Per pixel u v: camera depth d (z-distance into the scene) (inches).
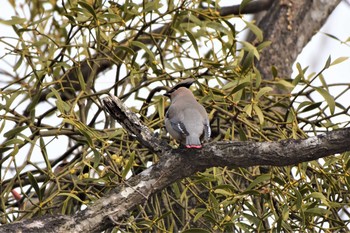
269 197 424.5
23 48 452.4
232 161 374.3
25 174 467.8
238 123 460.8
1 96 450.9
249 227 419.5
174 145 445.4
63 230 358.6
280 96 477.1
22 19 450.9
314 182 437.7
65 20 528.4
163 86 480.4
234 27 457.1
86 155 432.5
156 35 478.3
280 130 445.7
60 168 479.8
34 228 356.5
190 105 430.3
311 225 421.4
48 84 448.1
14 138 426.0
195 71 462.0
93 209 366.9
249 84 426.9
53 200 458.0
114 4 470.6
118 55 495.8
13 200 483.2
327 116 451.8
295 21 609.0
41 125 468.1
